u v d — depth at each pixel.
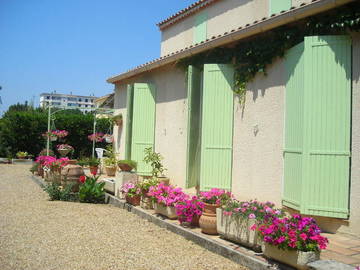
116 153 13.82
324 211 5.71
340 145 5.63
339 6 5.58
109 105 21.11
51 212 7.83
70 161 11.71
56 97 100.50
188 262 4.80
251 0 11.05
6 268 4.35
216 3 12.81
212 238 5.53
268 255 4.47
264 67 7.02
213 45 7.91
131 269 4.48
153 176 10.03
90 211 8.09
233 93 7.86
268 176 6.85
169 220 6.79
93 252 5.13
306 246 4.09
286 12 6.04
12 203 8.75
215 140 7.96
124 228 6.60
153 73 11.38
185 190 9.16
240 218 5.07
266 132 6.96
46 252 5.06
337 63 5.69
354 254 4.63
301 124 5.94
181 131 9.62
